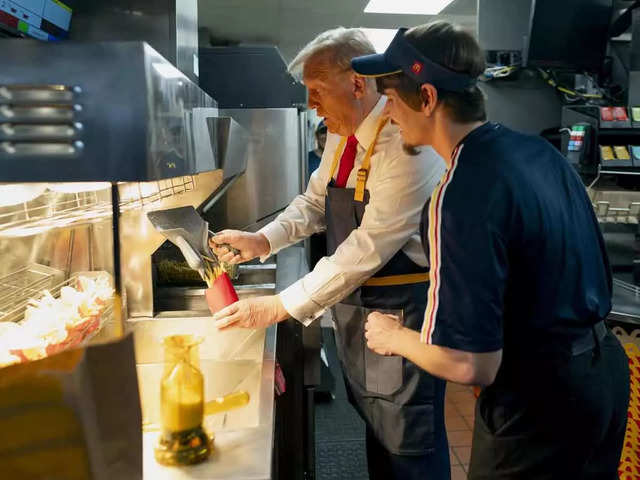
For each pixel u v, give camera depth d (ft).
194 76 5.61
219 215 8.61
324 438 9.18
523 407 3.66
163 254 7.53
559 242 3.44
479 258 3.20
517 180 3.32
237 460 2.88
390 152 4.93
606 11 8.81
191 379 2.86
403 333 3.71
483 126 3.60
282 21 21.06
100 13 4.53
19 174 2.57
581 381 3.61
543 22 8.85
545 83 9.86
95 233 5.05
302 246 9.31
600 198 8.55
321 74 4.91
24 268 4.34
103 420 2.12
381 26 21.70
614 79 9.67
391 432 5.29
